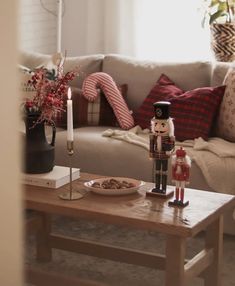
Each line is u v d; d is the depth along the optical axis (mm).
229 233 2977
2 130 488
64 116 3660
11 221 500
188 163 2164
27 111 2463
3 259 495
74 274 2639
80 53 4969
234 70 3391
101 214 2086
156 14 4570
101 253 2463
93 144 3260
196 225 1979
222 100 3354
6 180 494
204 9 4402
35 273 2209
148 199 2252
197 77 3602
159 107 2221
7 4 478
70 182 2283
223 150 3000
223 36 4090
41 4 4832
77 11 4953
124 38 4711
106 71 3893
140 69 3756
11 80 490
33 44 4805
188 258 2793
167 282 2041
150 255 2344
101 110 3693
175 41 4551
